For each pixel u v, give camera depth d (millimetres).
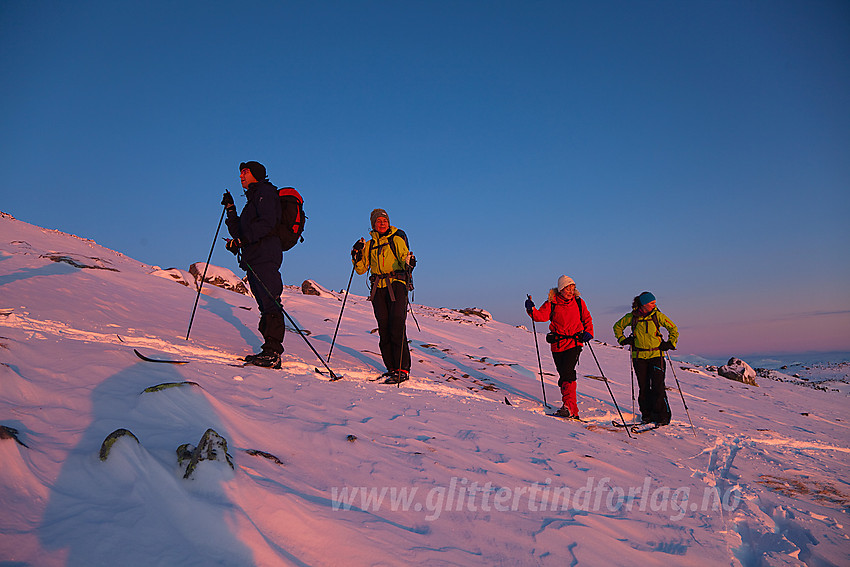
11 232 11102
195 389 3068
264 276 5031
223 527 1900
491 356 12133
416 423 4211
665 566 2510
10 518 1718
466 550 2289
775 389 17734
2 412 2459
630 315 7656
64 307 5715
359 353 7602
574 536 2627
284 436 3072
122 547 1715
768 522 3533
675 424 7715
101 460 2133
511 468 3562
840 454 7316
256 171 5285
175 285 9664
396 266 6191
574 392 6711
